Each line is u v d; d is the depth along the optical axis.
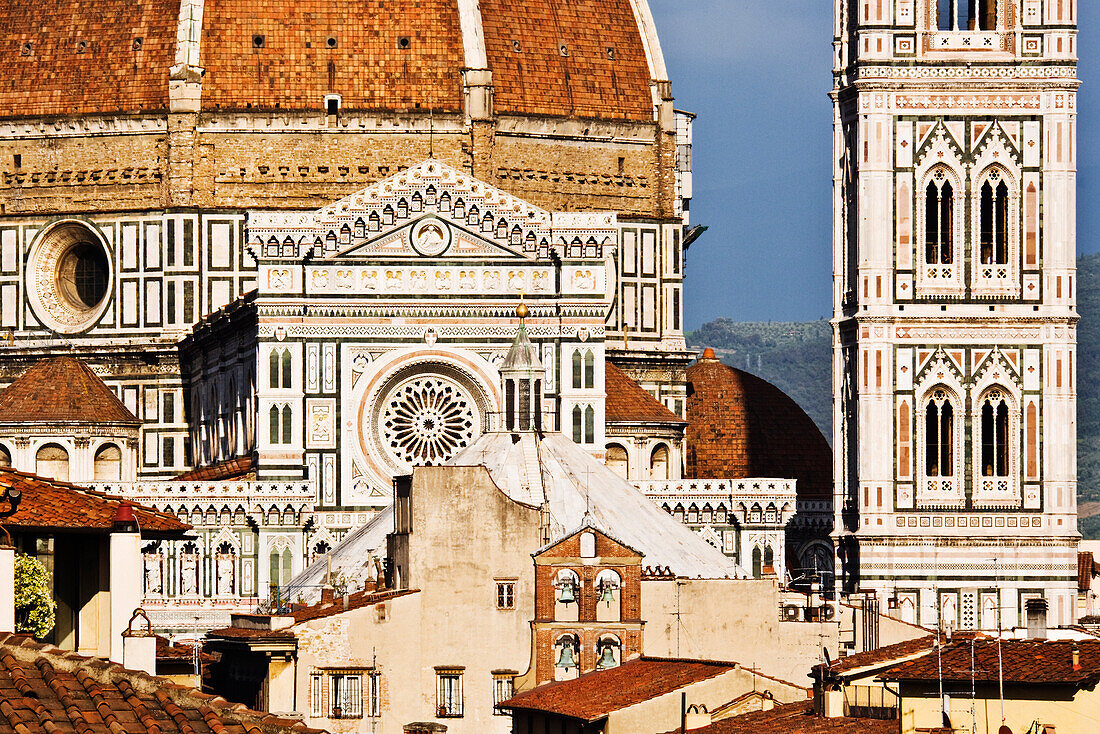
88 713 111.50
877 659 192.12
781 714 182.62
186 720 112.75
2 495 155.25
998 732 169.00
